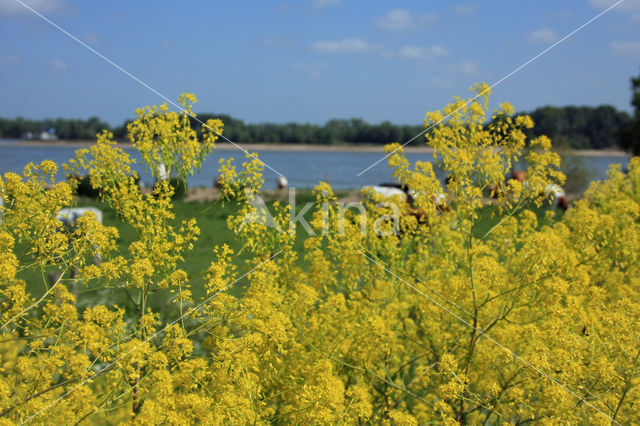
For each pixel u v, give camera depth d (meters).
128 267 3.14
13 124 79.50
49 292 2.89
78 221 3.04
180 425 2.56
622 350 3.05
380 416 3.79
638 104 23.38
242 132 103.12
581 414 3.02
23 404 2.56
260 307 3.20
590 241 4.02
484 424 3.56
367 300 3.96
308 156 96.75
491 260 3.65
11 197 3.06
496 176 3.70
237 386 3.00
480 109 3.66
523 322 3.90
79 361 2.60
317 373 3.19
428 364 4.40
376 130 100.88
